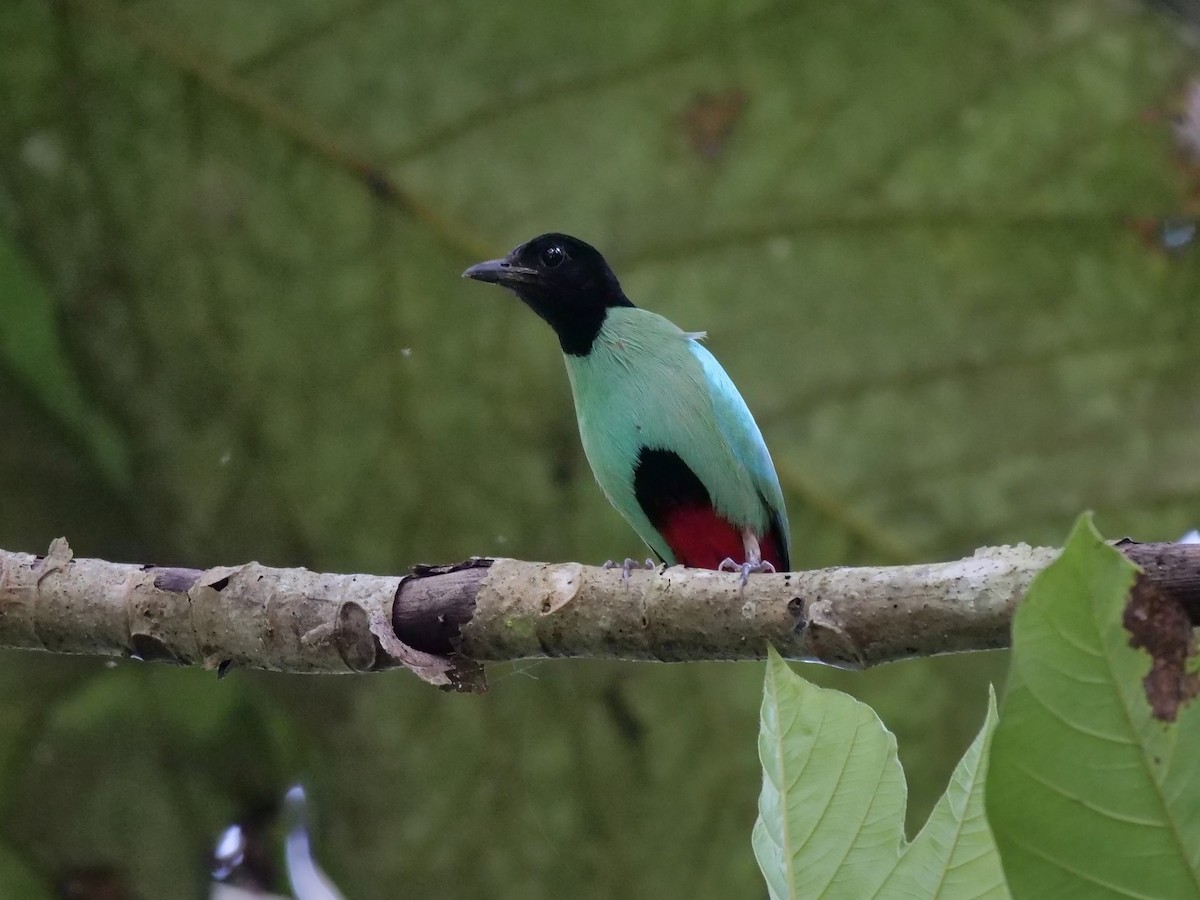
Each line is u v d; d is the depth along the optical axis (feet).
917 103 33.24
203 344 35.99
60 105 34.24
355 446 36.94
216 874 36.96
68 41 33.60
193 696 36.42
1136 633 12.15
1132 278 33.65
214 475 36.68
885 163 33.76
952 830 14.90
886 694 35.58
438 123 34.40
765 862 15.28
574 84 33.88
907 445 35.12
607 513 37.35
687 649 20.06
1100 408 34.40
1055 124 32.86
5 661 35.78
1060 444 34.58
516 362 36.55
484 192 34.88
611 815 38.06
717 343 35.35
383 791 37.73
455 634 21.11
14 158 34.42
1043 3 31.96
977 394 34.81
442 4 33.27
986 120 33.14
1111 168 33.01
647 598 20.12
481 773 37.88
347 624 21.30
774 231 34.60
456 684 21.33
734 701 37.52
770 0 32.71
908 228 34.24
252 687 36.73
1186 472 34.24
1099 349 34.22
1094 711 12.17
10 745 35.96
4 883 35.83
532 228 35.09
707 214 34.65
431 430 36.96
